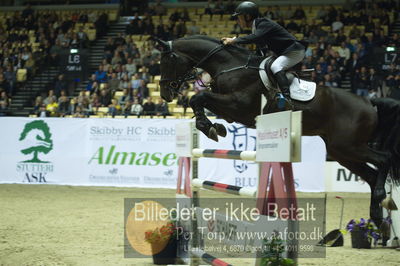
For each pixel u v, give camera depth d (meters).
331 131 7.86
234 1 31.16
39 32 31.09
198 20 30.75
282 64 7.62
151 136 18.27
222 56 8.10
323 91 7.86
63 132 18.98
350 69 23.38
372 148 8.38
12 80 27.36
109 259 7.43
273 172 5.45
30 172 19.20
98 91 23.52
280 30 7.75
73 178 18.84
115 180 18.52
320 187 17.61
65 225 10.34
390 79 20.61
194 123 7.63
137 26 29.67
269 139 5.38
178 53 8.45
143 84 22.62
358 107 7.81
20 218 11.27
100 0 37.59
